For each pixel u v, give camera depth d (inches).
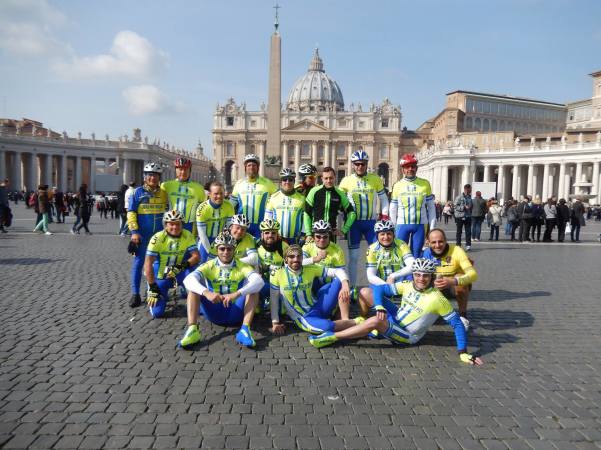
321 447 125.3
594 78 2783.0
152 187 270.1
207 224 261.7
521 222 700.7
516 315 261.0
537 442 130.5
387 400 153.6
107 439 127.3
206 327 225.8
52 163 2559.1
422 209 283.0
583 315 262.5
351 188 283.0
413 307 201.9
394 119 3907.5
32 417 138.0
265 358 188.2
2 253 453.1
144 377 167.0
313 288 228.2
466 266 229.8
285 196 267.0
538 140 2354.8
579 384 169.9
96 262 407.5
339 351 198.2
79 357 184.4
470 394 159.6
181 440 127.3
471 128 3282.5
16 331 213.5
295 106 5054.1
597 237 832.3
